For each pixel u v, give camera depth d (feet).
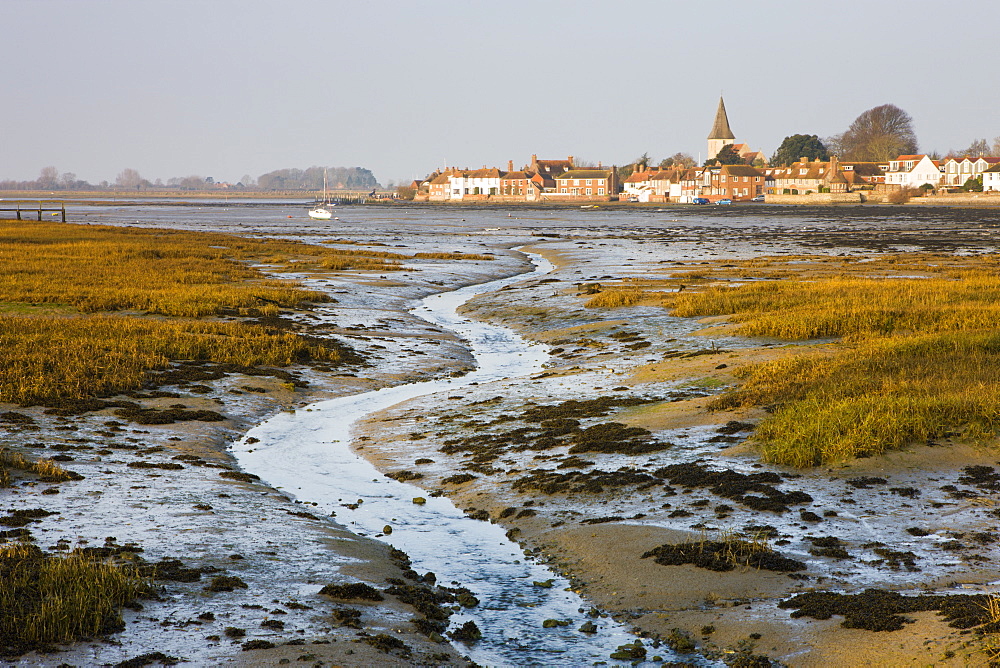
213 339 109.50
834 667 34.47
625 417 73.82
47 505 52.90
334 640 37.06
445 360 109.91
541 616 41.39
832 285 154.51
